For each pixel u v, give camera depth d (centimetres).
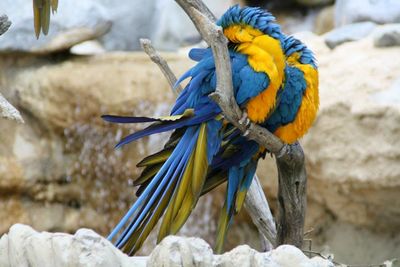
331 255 846
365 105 1266
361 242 1357
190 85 788
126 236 736
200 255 565
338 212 1353
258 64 764
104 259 572
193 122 770
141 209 747
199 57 821
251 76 762
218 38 670
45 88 1459
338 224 1372
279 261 579
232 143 787
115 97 1431
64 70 1456
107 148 1471
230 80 689
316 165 1312
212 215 1471
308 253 881
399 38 1362
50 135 1491
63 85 1447
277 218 829
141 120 740
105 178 1499
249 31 781
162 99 1415
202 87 779
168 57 1440
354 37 1429
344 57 1370
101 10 1483
